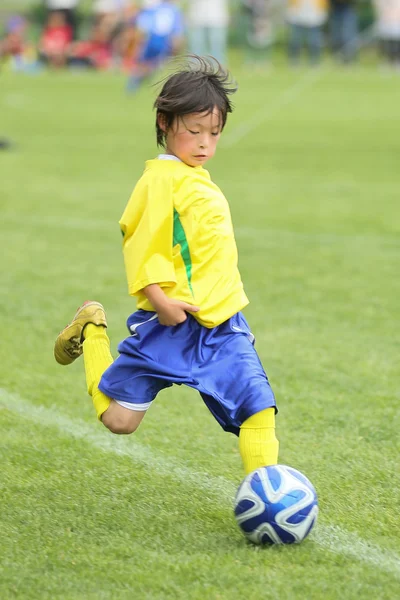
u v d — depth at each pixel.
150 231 10.05
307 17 84.50
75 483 11.70
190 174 10.34
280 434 13.46
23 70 85.38
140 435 13.41
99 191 33.41
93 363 10.77
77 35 91.44
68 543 10.01
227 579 9.23
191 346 10.19
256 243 25.83
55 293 20.77
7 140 46.41
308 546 10.02
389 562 9.73
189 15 79.00
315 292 21.08
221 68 11.06
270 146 45.25
